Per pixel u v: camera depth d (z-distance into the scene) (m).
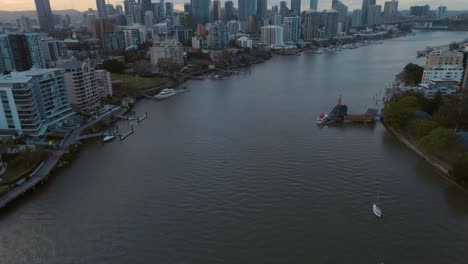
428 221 110.56
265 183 134.88
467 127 178.88
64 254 98.75
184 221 112.06
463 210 116.25
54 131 189.00
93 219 114.19
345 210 116.50
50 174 146.12
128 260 95.81
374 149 169.00
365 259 95.06
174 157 162.75
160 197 126.44
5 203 120.88
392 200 122.12
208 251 98.56
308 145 174.75
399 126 187.25
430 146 148.75
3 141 156.12
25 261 96.44
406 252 97.44
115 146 180.38
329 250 98.50
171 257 96.56
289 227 108.25
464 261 93.88
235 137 188.62
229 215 114.62
